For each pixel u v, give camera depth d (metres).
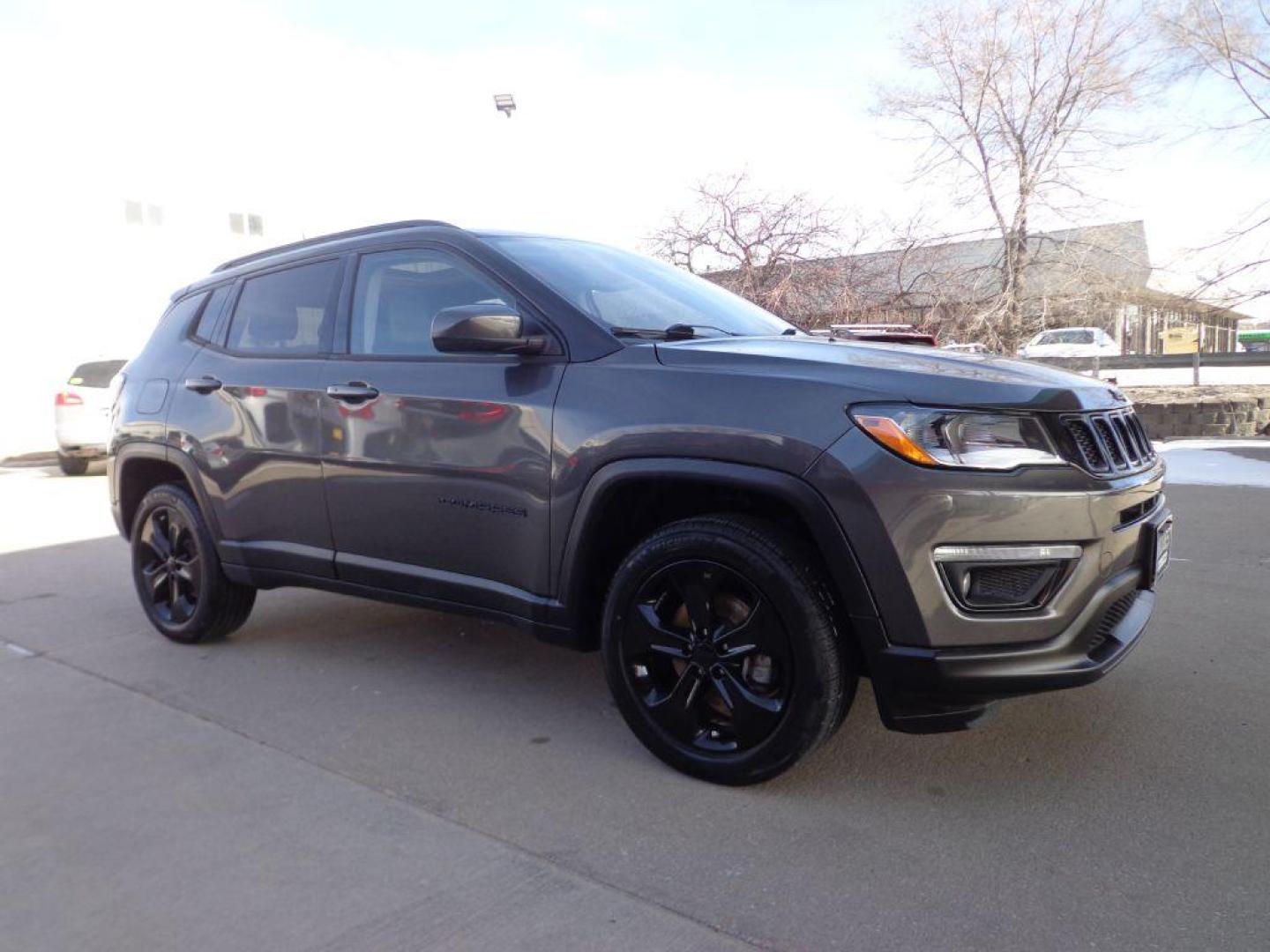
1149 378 17.83
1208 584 5.57
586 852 2.69
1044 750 3.31
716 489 3.06
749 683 2.99
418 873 2.60
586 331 3.32
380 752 3.41
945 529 2.65
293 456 4.05
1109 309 15.67
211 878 2.58
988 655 2.69
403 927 2.35
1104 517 2.80
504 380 3.41
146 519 4.81
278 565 4.21
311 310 4.17
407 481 3.66
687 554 2.99
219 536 4.43
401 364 3.72
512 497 3.37
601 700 3.92
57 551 7.47
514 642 4.71
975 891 2.47
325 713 3.79
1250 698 3.76
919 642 2.70
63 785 3.16
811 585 2.82
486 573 3.51
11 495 11.33
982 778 3.11
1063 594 2.75
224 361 4.45
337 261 4.14
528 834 2.80
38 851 2.75
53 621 5.27
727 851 2.69
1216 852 2.64
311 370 4.02
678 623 3.14
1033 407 2.75
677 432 2.96
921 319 15.38
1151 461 3.27
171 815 2.94
